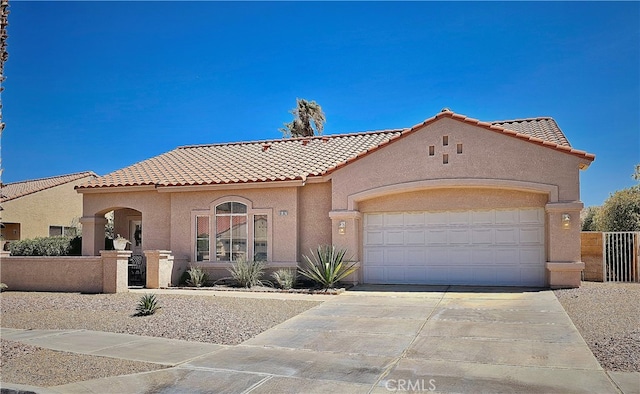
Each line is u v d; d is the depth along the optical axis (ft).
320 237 63.10
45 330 39.04
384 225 60.54
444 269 58.23
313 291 55.67
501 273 56.24
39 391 25.32
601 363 28.27
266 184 63.26
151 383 26.81
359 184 59.77
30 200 110.83
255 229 64.85
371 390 25.20
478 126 55.36
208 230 66.85
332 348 33.14
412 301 48.57
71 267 58.54
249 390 25.61
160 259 61.77
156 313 43.88
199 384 26.58
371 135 79.20
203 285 63.57
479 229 57.16
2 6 30.83
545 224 54.75
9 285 60.13
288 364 29.81
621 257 58.49
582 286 53.93
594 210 85.05
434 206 58.34
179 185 66.80
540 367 27.96
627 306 41.86
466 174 55.52
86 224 73.31
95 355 31.96
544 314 40.83
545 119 72.79
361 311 44.47
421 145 57.36
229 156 77.97
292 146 79.20
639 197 70.95
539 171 53.36
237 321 40.75
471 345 32.81
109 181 73.10
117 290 56.13
